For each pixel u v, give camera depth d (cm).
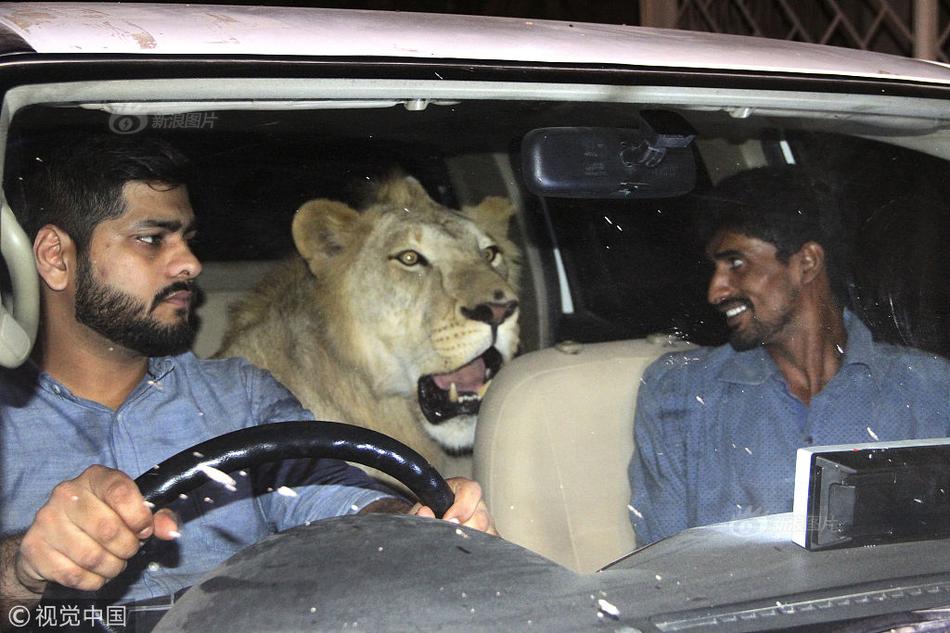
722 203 197
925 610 126
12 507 147
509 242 203
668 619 121
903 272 199
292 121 168
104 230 154
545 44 177
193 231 164
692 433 191
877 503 137
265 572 116
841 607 127
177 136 159
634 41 189
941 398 188
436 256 196
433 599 114
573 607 118
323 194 181
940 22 512
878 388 188
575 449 193
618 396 196
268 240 181
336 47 160
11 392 151
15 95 139
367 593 113
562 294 206
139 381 165
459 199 197
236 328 184
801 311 193
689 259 199
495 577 119
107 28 152
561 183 179
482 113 175
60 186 149
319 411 194
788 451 186
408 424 203
